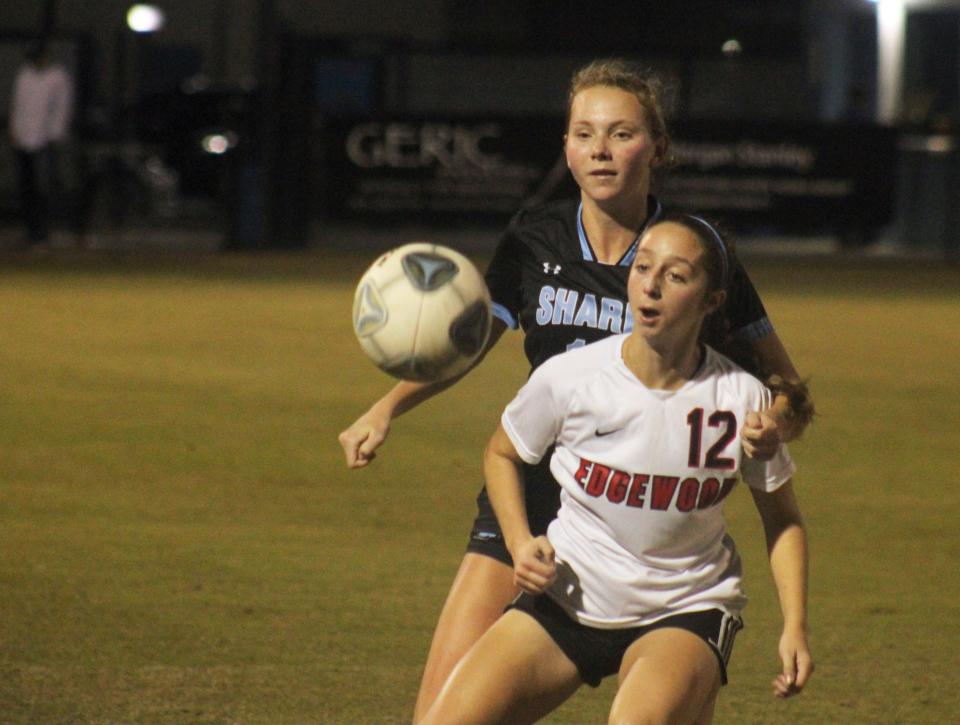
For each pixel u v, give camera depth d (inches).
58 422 1534.2
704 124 3501.5
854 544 1153.4
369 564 1059.9
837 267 3417.8
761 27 5167.3
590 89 652.7
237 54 4945.9
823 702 827.4
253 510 1202.6
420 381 610.2
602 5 5187.0
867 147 3528.5
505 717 582.9
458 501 1243.2
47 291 2679.6
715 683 582.9
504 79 3831.2
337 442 1457.9
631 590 589.6
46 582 1007.0
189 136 4242.1
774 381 598.2
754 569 1079.6
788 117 3782.0
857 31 5595.5
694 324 583.2
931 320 2503.7
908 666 885.8
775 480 601.6
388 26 5142.7
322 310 2481.5
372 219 3543.3
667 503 586.6
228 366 1904.5
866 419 1641.2
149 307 2480.3
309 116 3563.0
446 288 598.9
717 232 586.2
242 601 971.9
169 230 4126.5
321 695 814.5
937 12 5516.7
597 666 597.0
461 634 638.5
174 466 1349.7
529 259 677.3
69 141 3922.2
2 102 3986.2
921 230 3833.7
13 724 764.0
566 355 602.9
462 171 3511.3
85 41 4013.3
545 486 655.8
